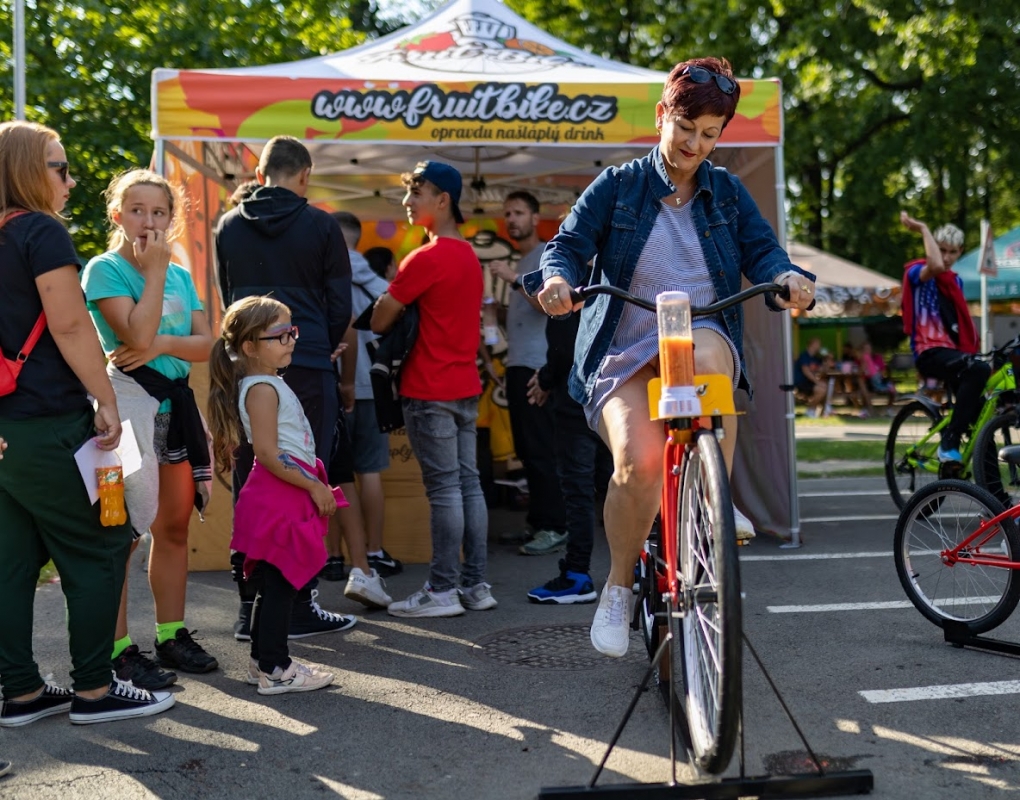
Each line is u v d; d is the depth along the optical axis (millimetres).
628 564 3209
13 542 3445
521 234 6711
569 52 7219
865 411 21141
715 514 2568
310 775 3098
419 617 4965
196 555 6121
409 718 3570
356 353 5422
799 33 20484
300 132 5961
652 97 6102
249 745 3336
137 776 3094
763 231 3348
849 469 10859
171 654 4137
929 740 3275
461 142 6035
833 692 3748
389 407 5004
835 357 26938
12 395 3262
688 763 3127
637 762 3152
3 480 3293
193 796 2957
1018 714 3494
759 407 6883
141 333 3598
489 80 6051
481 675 4043
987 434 6008
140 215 3678
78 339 3273
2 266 3234
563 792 2785
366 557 5312
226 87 5918
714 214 3297
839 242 27047
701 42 21516
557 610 5086
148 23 12656
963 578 4449
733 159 7105
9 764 3156
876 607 4992
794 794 2826
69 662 4281
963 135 21422
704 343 3168
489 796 2928
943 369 7242
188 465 4055
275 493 3836
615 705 3666
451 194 4961
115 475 3367
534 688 3875
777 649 4309
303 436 3885
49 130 3367
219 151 7656
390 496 6324
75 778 3082
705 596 2670
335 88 5961
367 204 9312
